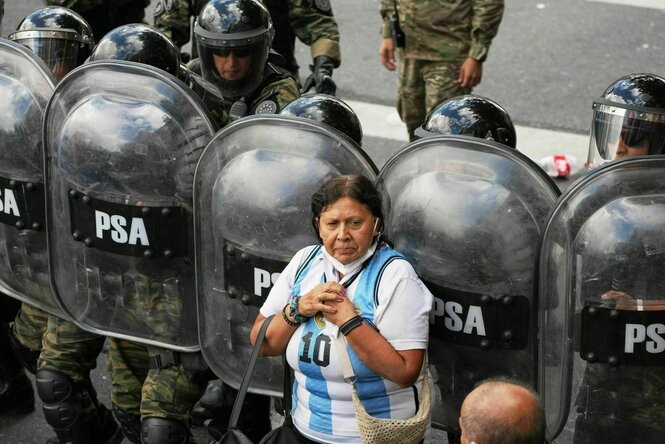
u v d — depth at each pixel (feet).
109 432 16.70
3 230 15.79
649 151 12.23
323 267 11.67
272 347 11.83
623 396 11.25
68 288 15.03
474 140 11.54
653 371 11.07
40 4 39.96
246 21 15.08
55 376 15.40
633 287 10.82
